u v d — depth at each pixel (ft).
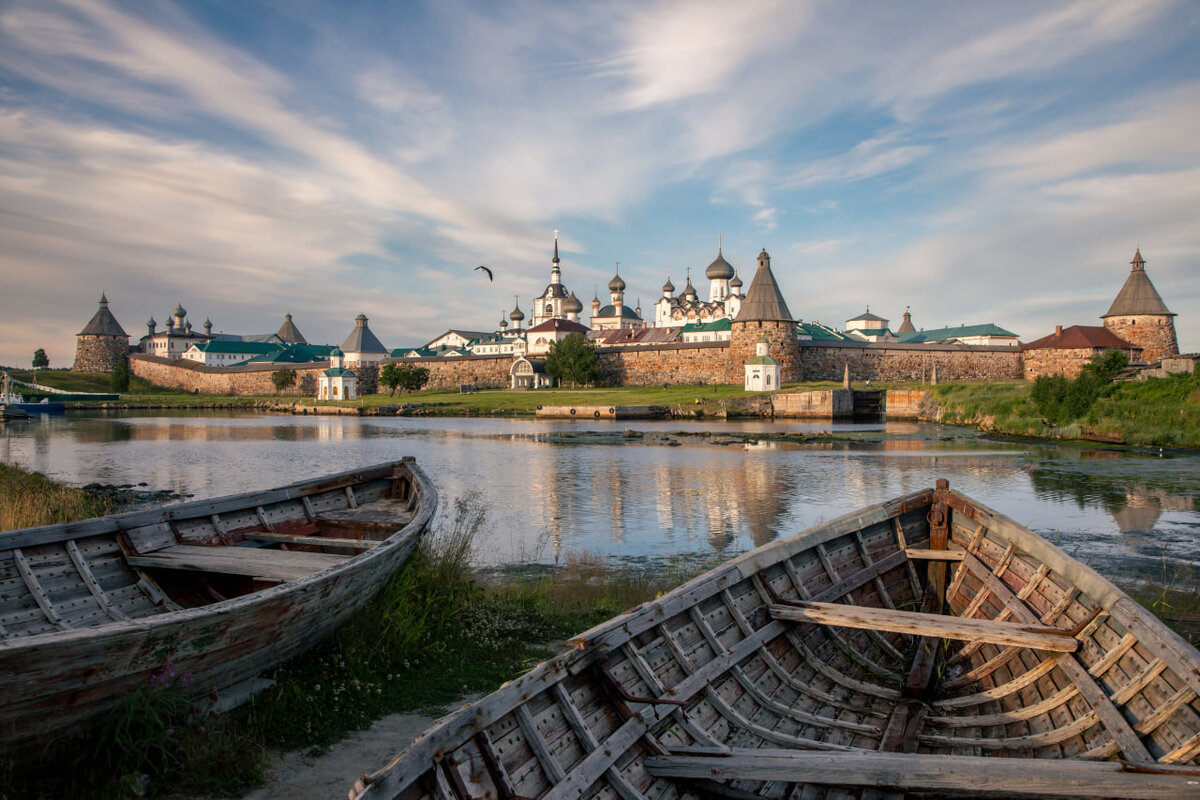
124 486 100.78
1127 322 339.57
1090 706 22.35
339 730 24.98
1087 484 99.81
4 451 150.20
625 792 18.72
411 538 35.60
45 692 19.02
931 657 26.99
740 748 20.40
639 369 364.38
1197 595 45.98
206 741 22.13
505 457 138.82
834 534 30.86
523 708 18.76
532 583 47.16
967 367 343.67
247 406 354.95
